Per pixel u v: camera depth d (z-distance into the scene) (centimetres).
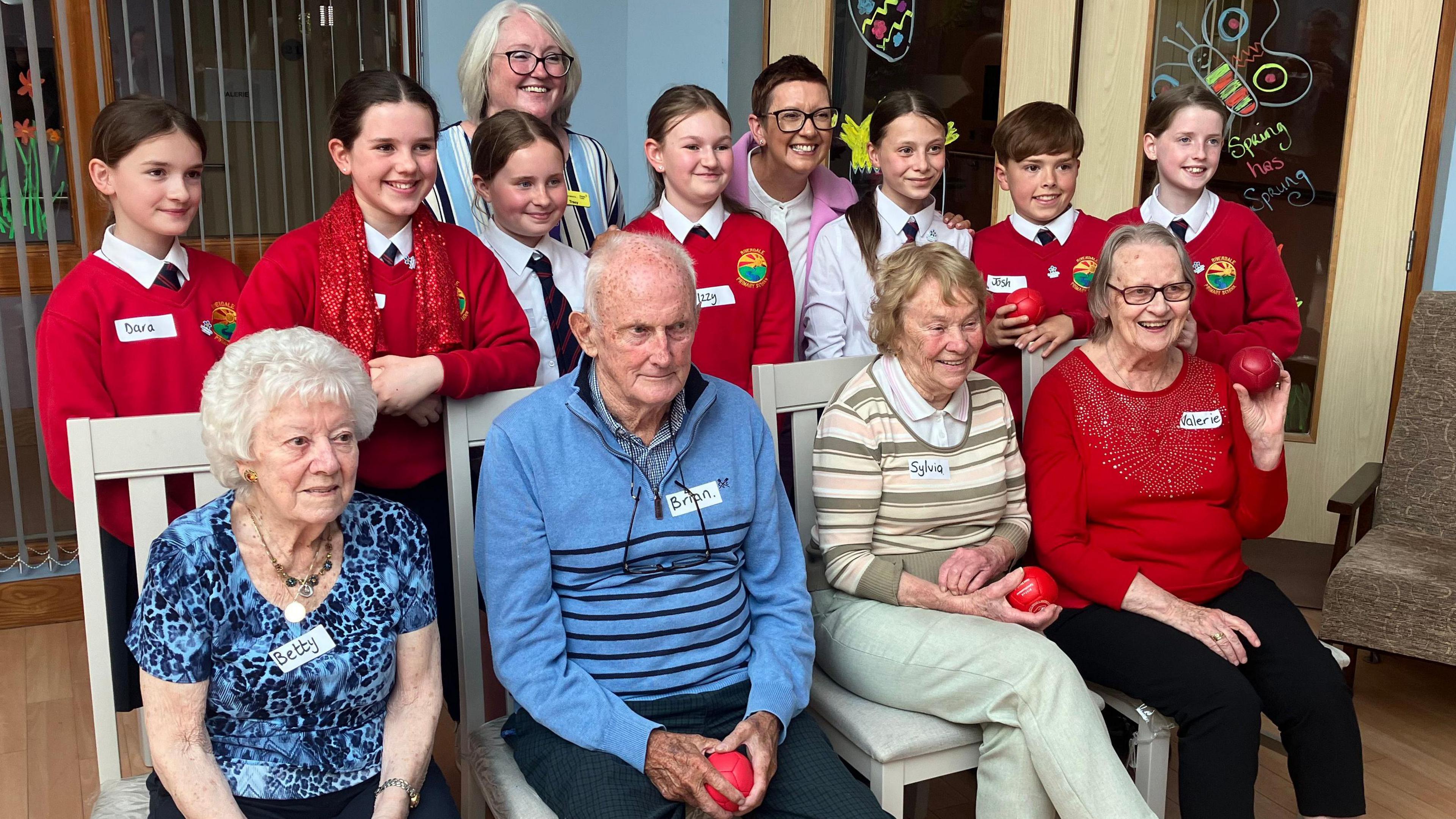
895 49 393
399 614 151
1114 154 370
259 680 141
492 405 188
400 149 186
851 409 199
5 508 331
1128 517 212
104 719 163
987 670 175
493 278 210
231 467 139
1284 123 347
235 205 346
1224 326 265
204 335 216
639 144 473
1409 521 289
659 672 166
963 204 396
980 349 196
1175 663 188
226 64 337
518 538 163
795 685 171
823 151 261
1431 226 329
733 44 416
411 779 150
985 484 203
